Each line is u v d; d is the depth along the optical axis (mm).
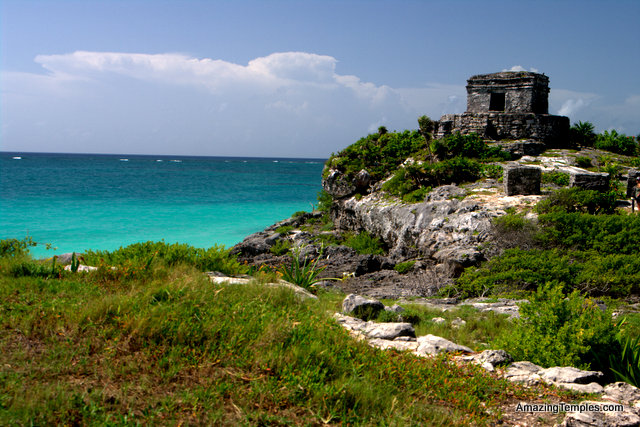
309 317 7184
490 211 22859
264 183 127750
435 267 21344
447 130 42500
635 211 22078
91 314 5832
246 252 31391
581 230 19266
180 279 8047
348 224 37000
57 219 50719
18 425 3537
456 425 4500
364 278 21891
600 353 7184
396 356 6328
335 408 4379
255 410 4230
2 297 6480
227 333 5750
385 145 43938
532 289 16047
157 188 97875
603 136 42812
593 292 15305
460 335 9680
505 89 41875
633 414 4906
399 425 4234
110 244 37719
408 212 27422
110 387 4324
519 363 6836
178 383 4547
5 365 4438
